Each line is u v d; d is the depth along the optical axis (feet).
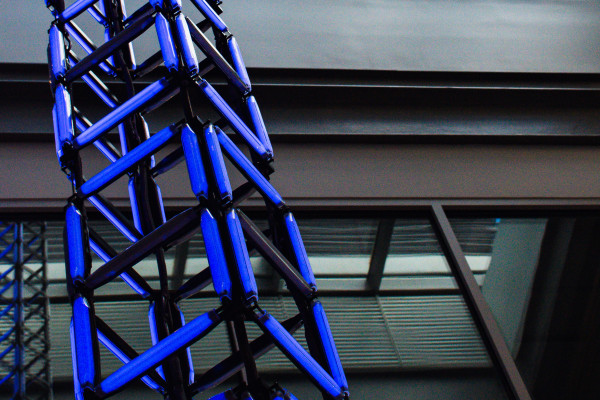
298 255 7.53
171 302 8.17
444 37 18.66
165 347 6.08
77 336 6.34
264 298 12.85
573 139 17.16
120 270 6.72
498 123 17.16
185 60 7.68
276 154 15.57
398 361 12.46
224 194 6.75
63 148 7.49
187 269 13.15
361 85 16.66
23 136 14.58
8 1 16.76
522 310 13.41
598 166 16.83
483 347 12.86
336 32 18.22
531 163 16.61
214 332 12.09
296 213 14.75
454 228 14.97
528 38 19.19
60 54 8.43
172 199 14.14
